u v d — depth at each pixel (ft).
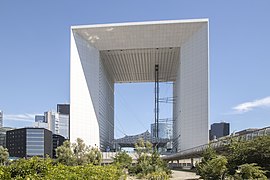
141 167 212.84
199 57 360.28
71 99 354.33
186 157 316.81
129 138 490.90
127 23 357.82
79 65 360.89
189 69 370.53
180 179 187.93
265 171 105.09
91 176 43.55
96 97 370.94
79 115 355.56
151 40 369.91
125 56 408.87
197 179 173.68
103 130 411.75
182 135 372.38
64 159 225.97
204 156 171.83
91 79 369.30
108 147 444.14
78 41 361.92
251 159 115.96
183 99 375.45
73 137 349.82
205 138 350.02
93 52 374.22
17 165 40.93
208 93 353.92
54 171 39.17
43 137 444.96
